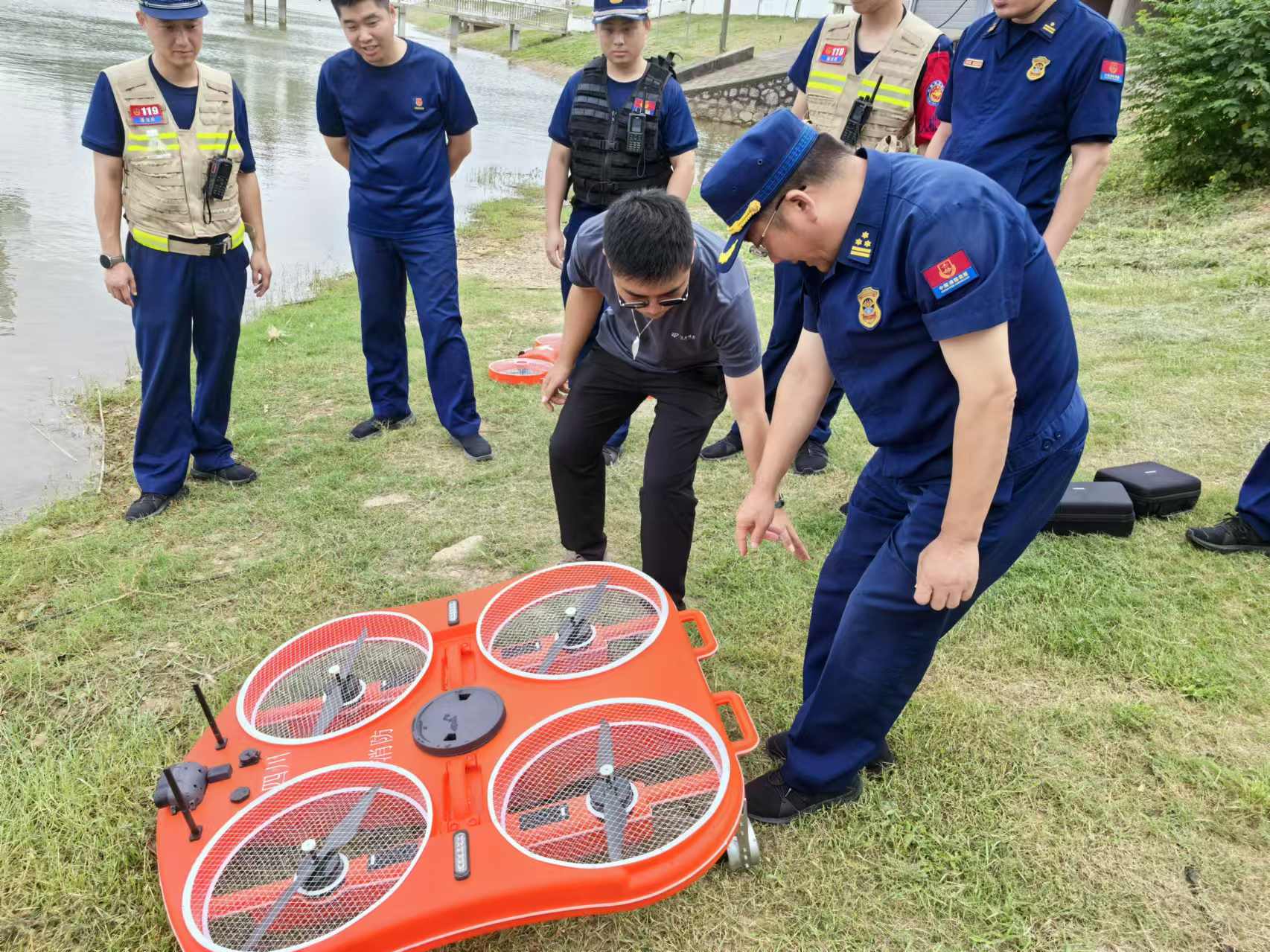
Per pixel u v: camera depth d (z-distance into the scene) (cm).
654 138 367
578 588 238
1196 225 793
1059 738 236
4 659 273
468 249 916
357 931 152
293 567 325
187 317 355
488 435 448
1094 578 304
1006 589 299
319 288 757
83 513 365
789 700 254
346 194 1120
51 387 513
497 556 338
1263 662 262
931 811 211
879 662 189
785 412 211
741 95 2133
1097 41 276
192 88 340
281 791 180
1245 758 227
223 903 163
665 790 179
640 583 238
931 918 188
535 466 415
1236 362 495
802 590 307
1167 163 905
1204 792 217
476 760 186
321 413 476
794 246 168
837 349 178
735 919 188
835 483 396
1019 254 153
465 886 157
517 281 803
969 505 161
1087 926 185
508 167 1409
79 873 198
